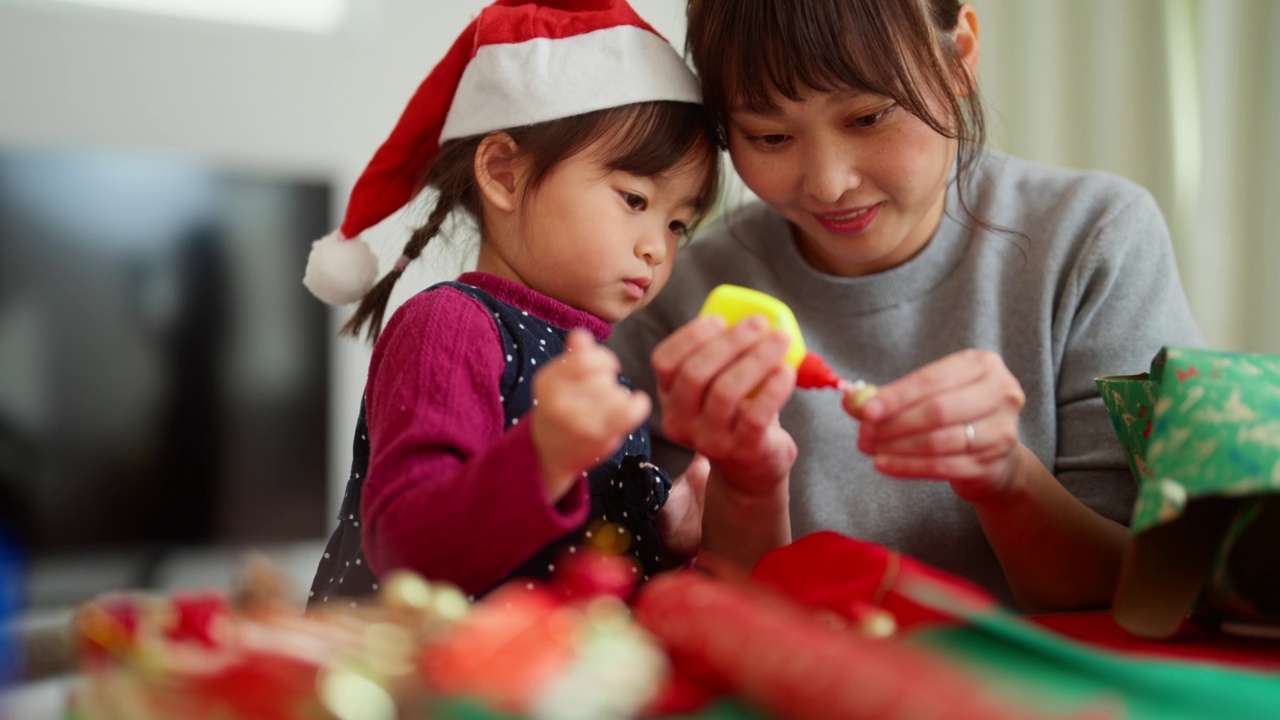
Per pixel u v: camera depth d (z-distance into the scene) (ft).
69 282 7.27
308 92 8.79
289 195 7.70
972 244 4.25
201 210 7.52
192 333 7.52
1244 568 2.46
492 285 3.45
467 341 3.10
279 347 7.69
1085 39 8.34
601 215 3.40
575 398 2.29
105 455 7.36
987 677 1.83
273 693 1.69
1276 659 2.25
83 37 8.31
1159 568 2.42
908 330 4.23
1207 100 7.36
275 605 2.03
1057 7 8.48
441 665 1.71
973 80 3.75
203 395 7.54
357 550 3.31
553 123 3.43
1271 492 2.27
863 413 2.72
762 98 3.33
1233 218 7.28
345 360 7.89
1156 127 7.93
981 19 8.82
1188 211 7.78
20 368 7.20
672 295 4.54
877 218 3.63
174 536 7.49
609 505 3.33
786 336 2.69
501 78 3.49
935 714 1.47
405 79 8.98
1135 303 4.02
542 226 3.44
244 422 7.63
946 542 3.97
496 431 2.99
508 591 2.34
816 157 3.43
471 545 2.43
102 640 1.90
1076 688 1.87
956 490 3.14
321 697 1.63
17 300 7.17
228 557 7.60
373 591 3.10
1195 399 2.35
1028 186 4.41
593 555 2.20
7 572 7.11
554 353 3.36
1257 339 7.23
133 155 7.38
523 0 3.81
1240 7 7.22
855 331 4.27
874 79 3.22
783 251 4.42
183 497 7.51
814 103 3.32
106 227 7.34
